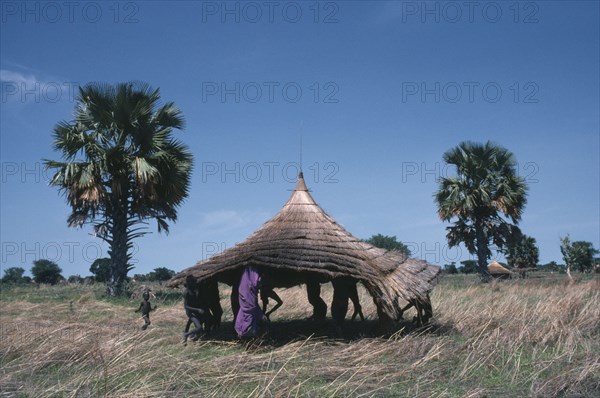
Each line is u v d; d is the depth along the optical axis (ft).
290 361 29.68
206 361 29.73
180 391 24.84
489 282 90.89
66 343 31.71
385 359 31.17
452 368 29.19
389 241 167.73
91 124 77.82
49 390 24.63
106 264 149.69
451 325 43.52
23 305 63.87
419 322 44.96
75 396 24.03
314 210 43.78
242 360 29.50
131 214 78.74
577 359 29.63
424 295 40.96
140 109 76.48
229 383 26.27
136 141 78.02
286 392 24.38
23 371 28.04
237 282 44.27
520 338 34.04
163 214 80.33
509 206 100.48
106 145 77.66
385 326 39.83
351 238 43.04
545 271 166.40
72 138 74.69
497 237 101.96
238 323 37.55
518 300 55.11
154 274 152.35
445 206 104.32
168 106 80.07
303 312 58.39
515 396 24.61
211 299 44.29
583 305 46.52
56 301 71.36
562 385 25.23
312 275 45.52
